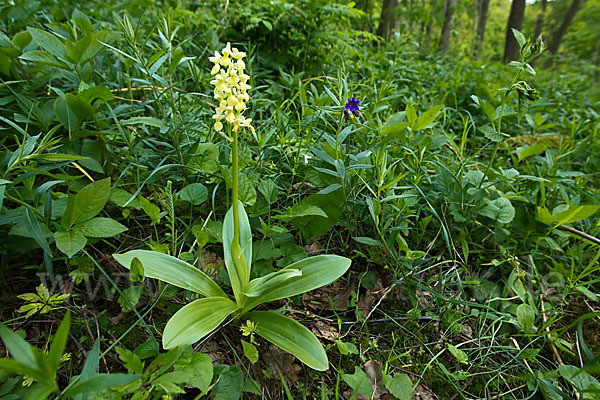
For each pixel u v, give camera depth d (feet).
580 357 6.84
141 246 7.25
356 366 5.83
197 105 9.95
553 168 10.09
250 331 5.50
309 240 7.77
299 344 5.18
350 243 8.18
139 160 7.95
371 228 8.23
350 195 7.93
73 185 7.38
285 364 5.86
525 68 7.36
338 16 16.19
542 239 8.57
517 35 7.34
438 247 8.54
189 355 4.91
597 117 16.28
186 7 16.93
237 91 4.95
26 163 6.12
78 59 7.84
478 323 7.18
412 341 6.71
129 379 3.52
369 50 19.98
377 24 27.68
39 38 7.48
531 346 7.00
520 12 49.65
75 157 5.34
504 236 8.52
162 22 8.52
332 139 7.52
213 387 5.13
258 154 8.53
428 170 9.87
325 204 7.54
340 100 8.35
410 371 6.23
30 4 11.06
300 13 15.31
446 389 6.08
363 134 9.43
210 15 15.58
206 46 13.11
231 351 5.87
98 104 7.94
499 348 6.82
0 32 8.68
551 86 25.85
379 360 6.28
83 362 5.44
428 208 8.61
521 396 6.20
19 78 9.07
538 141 14.23
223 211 8.05
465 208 8.39
